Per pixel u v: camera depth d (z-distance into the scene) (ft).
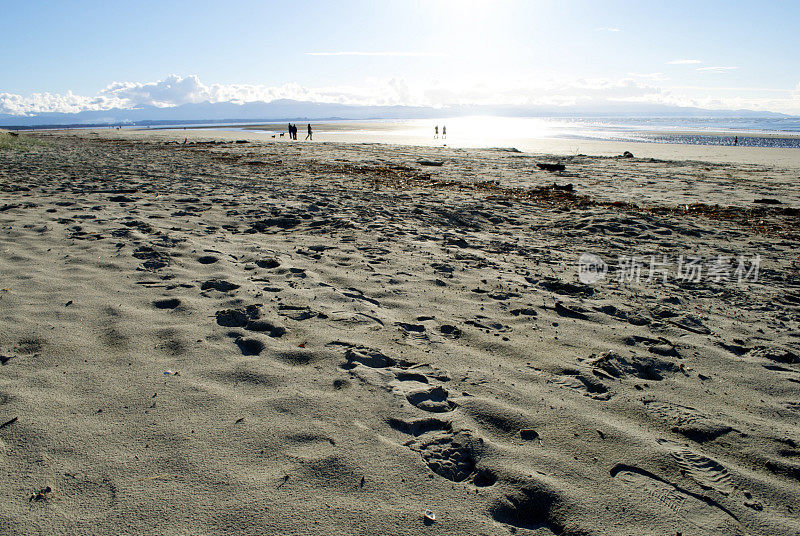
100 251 15.96
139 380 8.39
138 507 5.70
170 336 10.06
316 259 16.72
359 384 8.57
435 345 10.43
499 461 6.81
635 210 31.73
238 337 10.23
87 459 6.46
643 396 8.82
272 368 9.00
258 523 5.53
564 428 7.68
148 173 40.06
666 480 6.66
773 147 121.60
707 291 15.47
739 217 30.53
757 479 6.78
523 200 34.42
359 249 18.33
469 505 6.01
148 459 6.50
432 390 8.54
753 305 14.20
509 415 7.91
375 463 6.63
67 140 111.96
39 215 21.13
